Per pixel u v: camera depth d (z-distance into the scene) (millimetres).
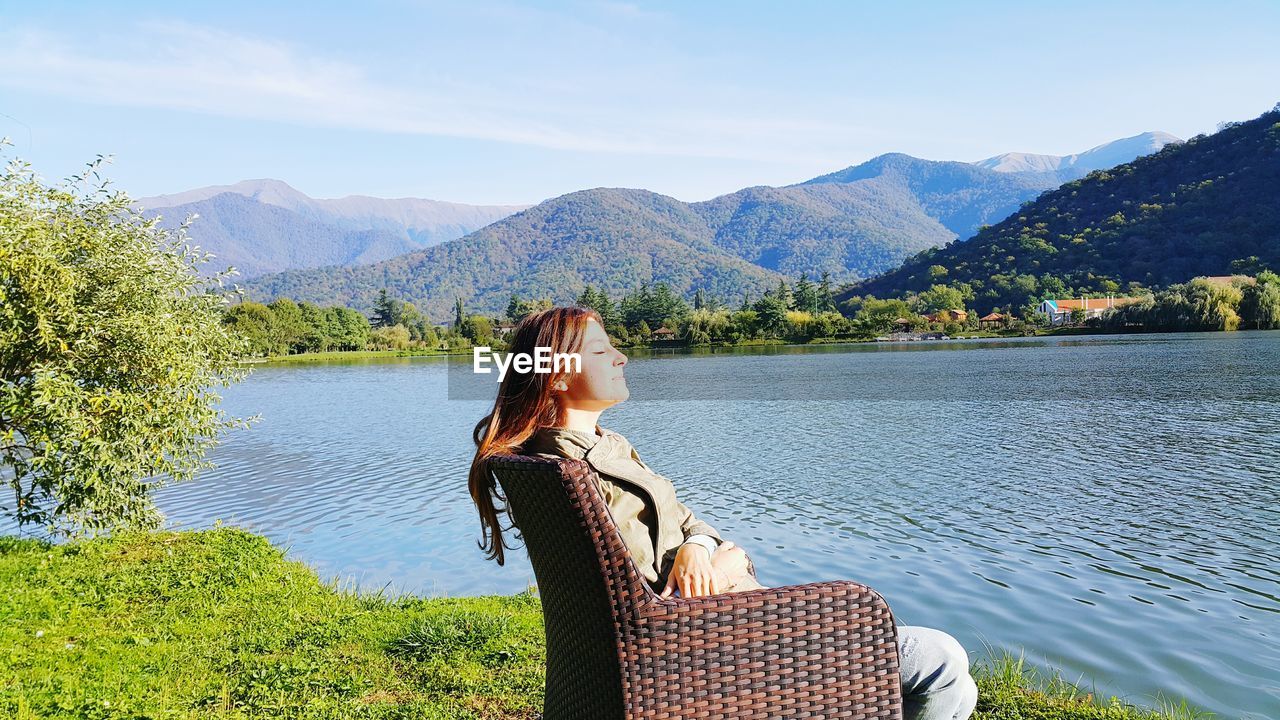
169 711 3564
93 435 7934
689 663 1542
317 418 32219
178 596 5898
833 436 22844
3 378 7891
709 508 13047
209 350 9234
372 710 3572
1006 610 7574
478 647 4449
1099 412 26547
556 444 1817
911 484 14891
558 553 1654
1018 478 15234
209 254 9484
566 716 1774
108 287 8422
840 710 1601
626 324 137375
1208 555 9555
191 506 14492
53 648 4594
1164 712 5016
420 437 25109
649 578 1722
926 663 1765
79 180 8352
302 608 5547
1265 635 6781
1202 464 16266
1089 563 9250
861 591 1613
